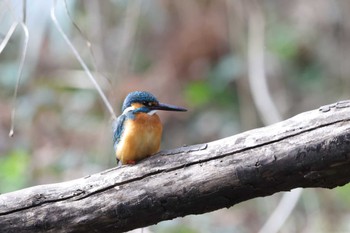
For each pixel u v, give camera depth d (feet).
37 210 19.38
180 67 48.62
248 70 44.70
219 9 48.65
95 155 42.75
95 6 43.47
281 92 48.65
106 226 19.35
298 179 18.17
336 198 43.34
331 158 17.61
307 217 42.68
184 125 48.26
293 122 18.34
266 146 18.22
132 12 41.24
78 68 47.65
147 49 49.90
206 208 19.07
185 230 38.63
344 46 48.57
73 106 46.32
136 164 19.53
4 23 42.34
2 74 46.62
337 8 48.70
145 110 21.63
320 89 50.01
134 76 46.93
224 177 18.42
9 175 38.52
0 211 19.43
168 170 19.01
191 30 48.88
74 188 19.47
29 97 46.24
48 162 42.37
